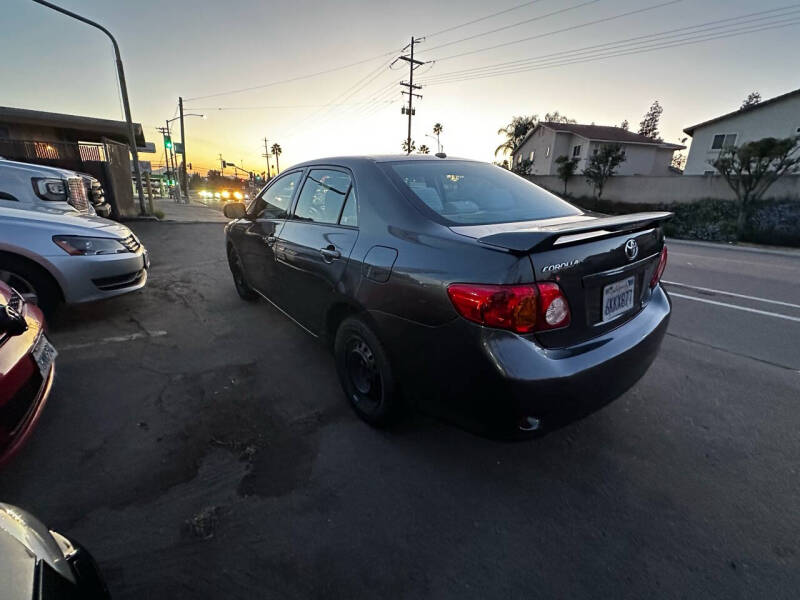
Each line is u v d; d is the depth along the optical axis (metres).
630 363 1.87
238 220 4.12
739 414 2.55
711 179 19.73
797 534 1.69
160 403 2.54
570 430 2.36
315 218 2.72
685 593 1.45
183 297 4.71
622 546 1.63
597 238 1.71
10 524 1.07
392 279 1.89
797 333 4.00
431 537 1.67
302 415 2.46
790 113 20.89
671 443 2.26
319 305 2.56
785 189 17.31
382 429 2.31
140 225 11.34
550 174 31.94
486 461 2.10
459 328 1.59
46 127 15.09
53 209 5.46
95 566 1.21
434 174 2.43
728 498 1.88
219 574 1.50
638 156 30.64
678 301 5.16
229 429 2.31
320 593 1.44
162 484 1.90
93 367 2.97
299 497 1.85
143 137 17.66
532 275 1.51
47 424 2.30
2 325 1.76
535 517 1.77
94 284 3.59
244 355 3.23
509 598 1.43
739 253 10.73
